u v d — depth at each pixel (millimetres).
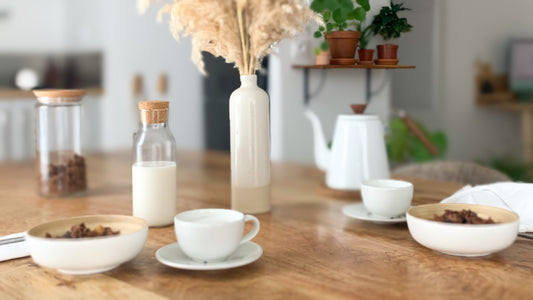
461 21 2406
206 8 1155
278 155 2494
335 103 1690
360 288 812
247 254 938
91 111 4531
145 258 967
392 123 2092
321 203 1383
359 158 1396
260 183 1287
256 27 1191
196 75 4652
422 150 2141
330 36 1306
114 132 4520
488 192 1167
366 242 1050
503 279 842
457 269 889
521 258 941
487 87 2510
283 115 2426
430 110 2439
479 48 2434
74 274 890
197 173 1835
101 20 4520
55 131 1484
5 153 4152
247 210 1286
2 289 839
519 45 2455
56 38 4965
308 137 2363
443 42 2393
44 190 1491
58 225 940
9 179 1806
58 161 1493
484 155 2535
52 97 1471
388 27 1253
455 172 1679
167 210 1190
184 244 882
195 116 4707
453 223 942
